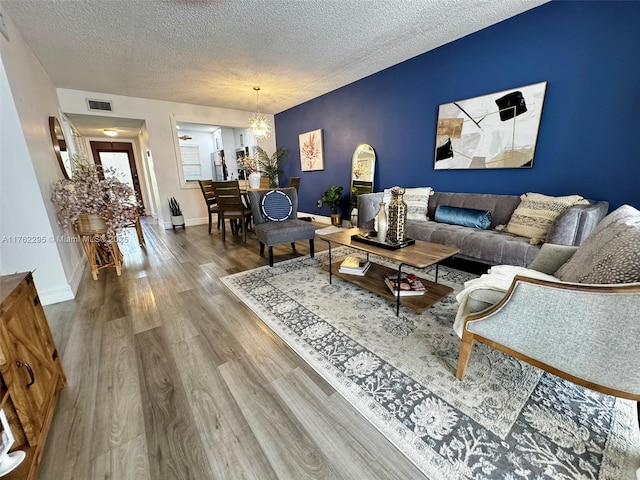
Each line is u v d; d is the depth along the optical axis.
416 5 2.46
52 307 2.22
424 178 3.78
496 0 2.43
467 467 0.95
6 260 2.17
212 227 5.61
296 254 3.55
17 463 0.89
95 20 2.49
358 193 4.72
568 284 0.98
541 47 2.55
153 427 1.13
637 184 2.23
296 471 0.96
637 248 1.02
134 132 6.61
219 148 7.86
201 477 0.94
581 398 1.22
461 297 1.40
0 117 2.03
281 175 6.79
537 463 0.96
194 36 2.84
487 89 2.97
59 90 4.29
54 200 2.52
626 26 2.13
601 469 0.93
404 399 1.24
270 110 6.32
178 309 2.15
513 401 1.22
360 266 2.39
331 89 4.88
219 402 1.26
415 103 3.69
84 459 1.01
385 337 1.70
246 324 1.91
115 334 1.82
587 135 2.41
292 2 2.35
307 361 1.52
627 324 0.88
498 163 2.98
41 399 1.10
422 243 2.20
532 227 2.40
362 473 0.94
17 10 2.26
